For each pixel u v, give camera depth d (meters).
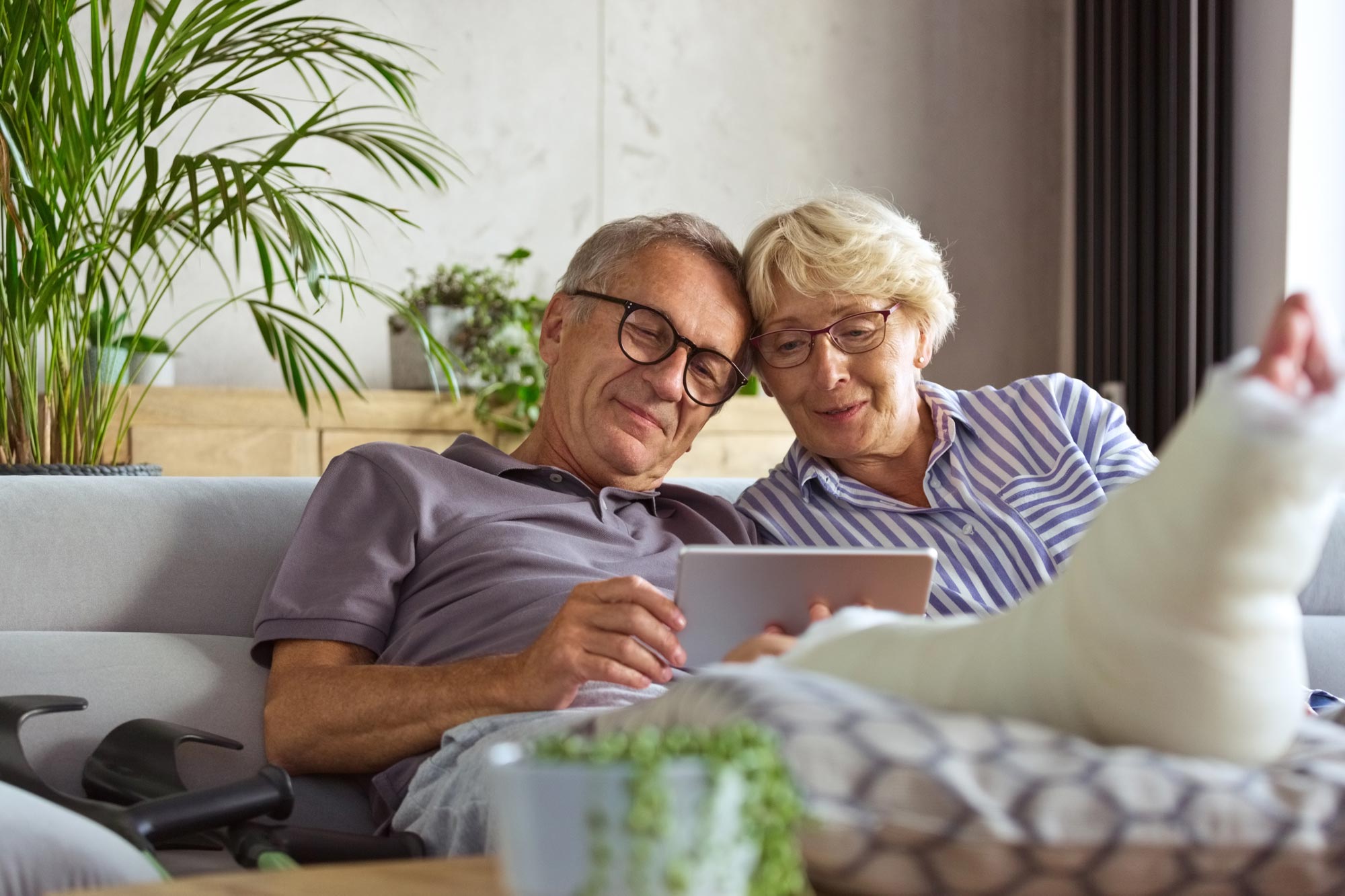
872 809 0.63
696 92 4.29
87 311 2.14
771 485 1.75
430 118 3.96
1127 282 4.07
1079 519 1.62
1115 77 4.18
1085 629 0.66
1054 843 0.63
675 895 0.49
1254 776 0.67
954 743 0.65
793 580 1.12
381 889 0.66
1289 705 0.66
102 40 3.43
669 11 4.27
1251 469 0.58
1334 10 3.73
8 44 2.04
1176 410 3.87
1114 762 0.65
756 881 0.51
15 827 0.84
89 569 1.44
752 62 4.36
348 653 1.37
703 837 0.49
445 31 3.98
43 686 1.29
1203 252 3.85
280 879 0.68
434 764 1.20
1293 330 0.60
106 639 1.37
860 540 1.65
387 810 1.30
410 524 1.44
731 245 1.74
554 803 0.51
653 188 4.23
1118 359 4.16
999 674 0.72
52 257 2.07
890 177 4.53
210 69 3.64
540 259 4.08
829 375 1.66
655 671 1.17
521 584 1.39
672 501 1.66
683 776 0.49
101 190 3.40
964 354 4.60
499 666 1.23
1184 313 3.87
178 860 1.12
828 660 0.83
